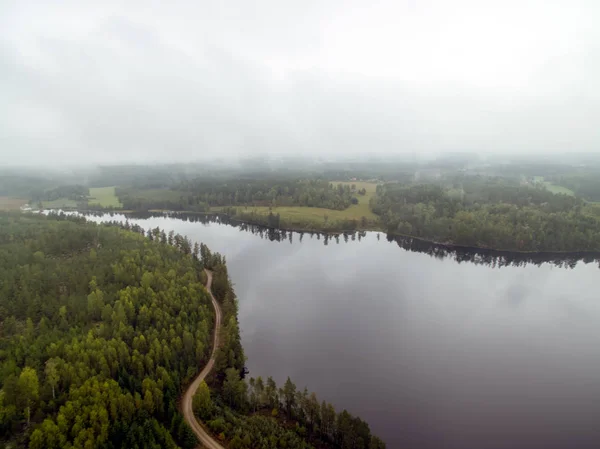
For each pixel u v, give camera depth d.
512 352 129.62
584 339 139.00
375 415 96.62
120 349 94.12
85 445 68.25
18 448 69.00
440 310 161.25
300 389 106.12
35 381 79.00
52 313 111.88
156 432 75.00
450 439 89.38
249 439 75.75
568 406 102.38
